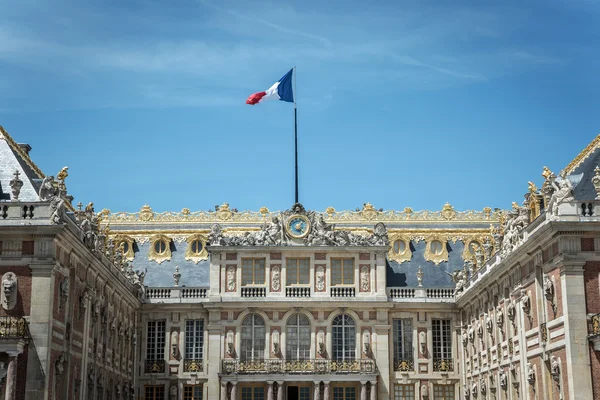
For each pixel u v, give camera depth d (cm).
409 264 8000
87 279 5800
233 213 8319
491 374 6525
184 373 7481
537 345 5325
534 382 5416
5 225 4969
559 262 4872
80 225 5731
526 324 5572
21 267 4978
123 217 8275
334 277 7600
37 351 4866
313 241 7594
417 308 7619
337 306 7475
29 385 4822
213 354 7431
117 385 6825
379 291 7544
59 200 5084
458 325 7631
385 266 7631
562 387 4862
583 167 5531
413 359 7544
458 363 7569
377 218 8275
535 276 5338
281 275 7544
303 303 7456
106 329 6366
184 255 8081
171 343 7550
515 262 5703
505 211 8269
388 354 7469
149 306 7588
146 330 7619
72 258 5447
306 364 7331
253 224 8262
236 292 7531
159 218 8269
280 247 7562
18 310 4931
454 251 8112
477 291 6856
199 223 8256
